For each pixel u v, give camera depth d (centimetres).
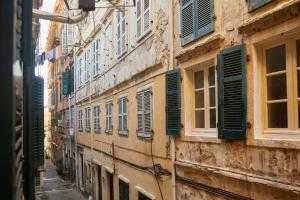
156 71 1016
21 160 308
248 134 599
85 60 2348
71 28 2791
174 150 887
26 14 319
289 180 514
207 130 753
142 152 1148
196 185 788
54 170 4009
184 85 827
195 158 788
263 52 589
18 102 256
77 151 2681
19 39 275
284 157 523
